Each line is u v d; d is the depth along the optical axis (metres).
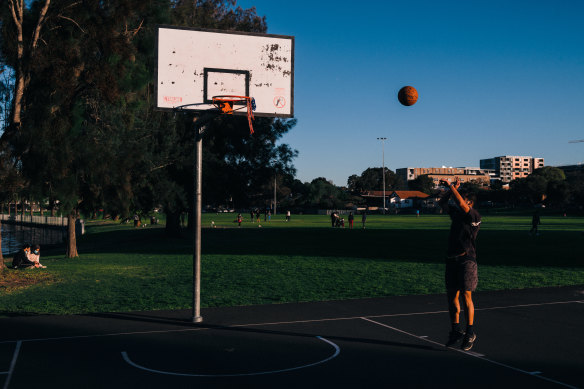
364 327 7.24
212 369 5.30
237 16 36.03
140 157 17.64
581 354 5.83
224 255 20.48
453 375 5.09
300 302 9.30
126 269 16.03
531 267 15.16
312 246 25.19
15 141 14.41
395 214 105.94
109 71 14.41
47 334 6.87
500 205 139.00
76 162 15.39
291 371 5.23
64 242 39.09
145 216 28.94
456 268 5.94
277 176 38.56
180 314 8.26
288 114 9.24
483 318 7.78
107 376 5.08
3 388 4.73
